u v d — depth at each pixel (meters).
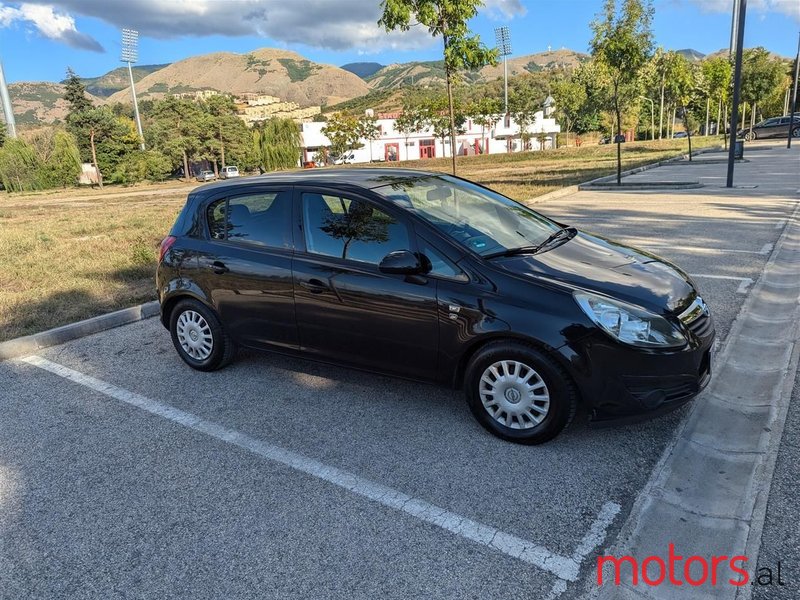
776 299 5.77
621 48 15.84
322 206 4.12
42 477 3.42
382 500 3.04
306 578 2.53
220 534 2.85
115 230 15.08
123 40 76.06
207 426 3.94
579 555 2.58
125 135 67.38
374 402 4.15
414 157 70.12
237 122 70.81
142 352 5.43
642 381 3.17
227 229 4.58
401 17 11.34
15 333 5.84
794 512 2.72
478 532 2.76
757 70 50.12
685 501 2.89
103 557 2.73
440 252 3.62
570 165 30.06
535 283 3.36
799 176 16.64
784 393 3.79
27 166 59.47
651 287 3.48
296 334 4.20
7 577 2.63
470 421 3.81
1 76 65.00
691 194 14.11
